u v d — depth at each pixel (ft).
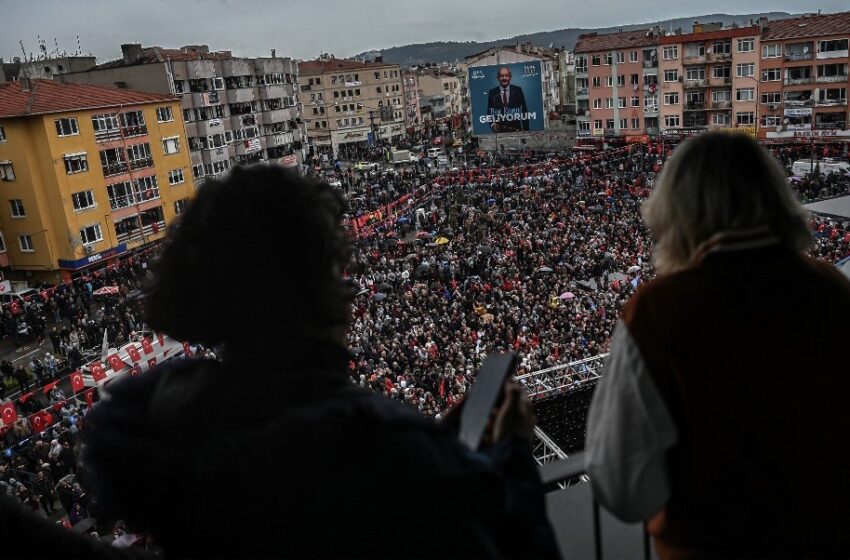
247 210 5.05
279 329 5.02
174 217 5.56
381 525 4.30
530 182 213.05
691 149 7.20
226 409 4.75
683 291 6.63
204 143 226.38
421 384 77.46
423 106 478.59
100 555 5.44
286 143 284.00
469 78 305.32
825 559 6.57
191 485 4.49
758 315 6.42
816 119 243.19
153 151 185.98
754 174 6.89
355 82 400.26
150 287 5.29
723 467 6.40
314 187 5.56
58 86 173.47
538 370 76.59
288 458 4.33
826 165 200.23
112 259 172.76
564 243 136.87
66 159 160.76
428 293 113.39
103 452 4.79
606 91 285.43
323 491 4.32
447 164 295.07
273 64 276.00
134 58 221.05
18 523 5.08
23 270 165.27
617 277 120.37
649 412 6.44
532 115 302.66
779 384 6.30
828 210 127.34
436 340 91.45
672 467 6.82
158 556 5.90
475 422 5.78
